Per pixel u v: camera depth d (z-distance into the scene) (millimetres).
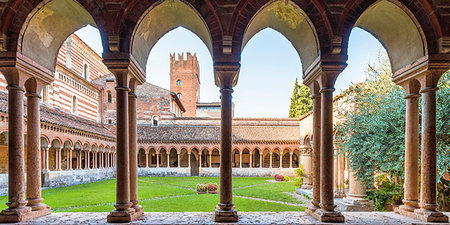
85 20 6137
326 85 5477
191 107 62906
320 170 5656
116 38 5152
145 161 39156
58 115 24844
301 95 43969
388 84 12945
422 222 5234
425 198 5465
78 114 32750
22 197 5473
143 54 6402
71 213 5965
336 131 14305
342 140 11422
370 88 12281
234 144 36344
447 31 5219
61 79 29031
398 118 9148
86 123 30406
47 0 5266
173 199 15352
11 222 5137
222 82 5520
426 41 5324
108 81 38594
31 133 5809
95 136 28391
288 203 15102
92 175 27688
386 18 5895
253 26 6195
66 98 30031
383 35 6441
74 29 6398
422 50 5461
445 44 5188
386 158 9297
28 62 5523
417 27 5410
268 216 5715
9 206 5301
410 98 5996
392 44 6359
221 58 5422
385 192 11633
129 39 5293
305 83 6539
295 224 5129
